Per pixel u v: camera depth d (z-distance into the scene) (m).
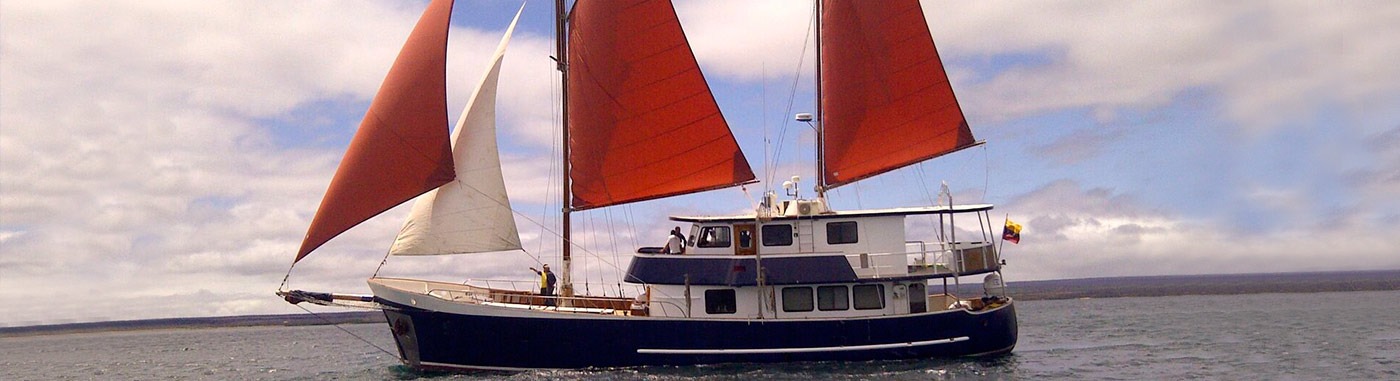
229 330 101.88
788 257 27.59
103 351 64.81
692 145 29.97
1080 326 55.16
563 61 30.67
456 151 28.75
